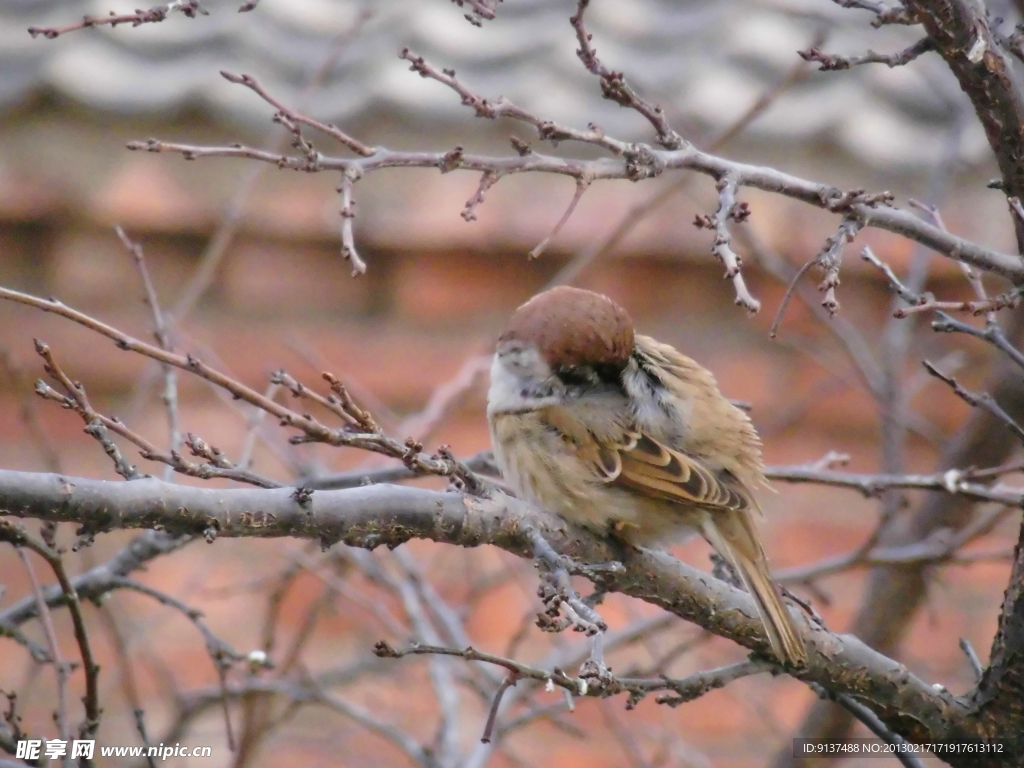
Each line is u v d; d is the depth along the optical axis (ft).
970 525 27.94
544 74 34.68
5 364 24.41
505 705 24.13
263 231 33.73
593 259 27.30
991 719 18.22
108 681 30.04
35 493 14.08
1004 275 16.99
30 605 20.57
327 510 15.47
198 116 34.14
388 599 32.99
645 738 31.81
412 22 35.65
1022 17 21.90
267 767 30.86
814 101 35.47
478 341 34.27
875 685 18.13
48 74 33.55
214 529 14.89
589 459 20.92
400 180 34.24
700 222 15.34
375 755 31.60
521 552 16.84
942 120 36.01
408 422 27.04
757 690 32.68
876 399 28.99
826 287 15.47
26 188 33.09
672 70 35.63
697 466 20.85
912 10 16.39
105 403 33.53
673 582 18.21
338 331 34.19
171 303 33.91
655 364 22.39
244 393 14.28
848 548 34.27
